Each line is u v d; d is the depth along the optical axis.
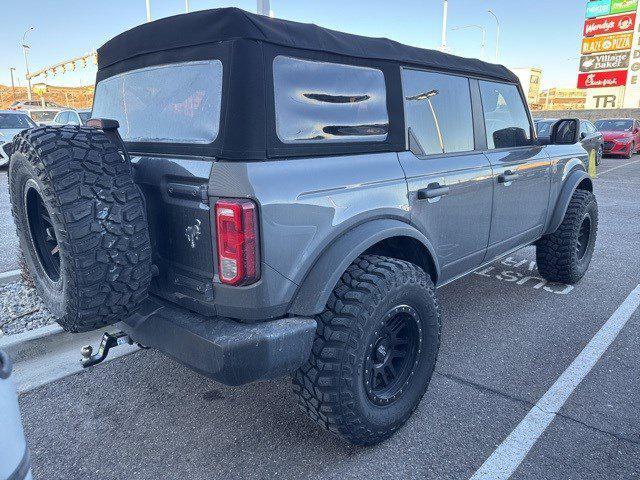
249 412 2.90
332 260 2.27
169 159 2.24
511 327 4.00
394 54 2.80
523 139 4.15
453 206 3.15
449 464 2.45
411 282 2.47
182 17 2.25
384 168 2.64
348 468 2.43
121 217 2.02
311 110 2.31
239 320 2.18
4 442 1.28
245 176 2.00
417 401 2.69
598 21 42.41
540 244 4.78
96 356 2.71
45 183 1.95
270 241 2.06
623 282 5.06
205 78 2.18
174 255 2.28
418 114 2.96
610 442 2.60
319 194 2.25
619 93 42.28
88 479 2.38
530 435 2.66
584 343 3.71
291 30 2.24
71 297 2.01
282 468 2.44
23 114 14.98
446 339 3.80
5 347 3.39
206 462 2.49
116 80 2.73
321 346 2.26
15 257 5.80
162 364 3.46
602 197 10.58
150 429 2.75
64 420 2.84
